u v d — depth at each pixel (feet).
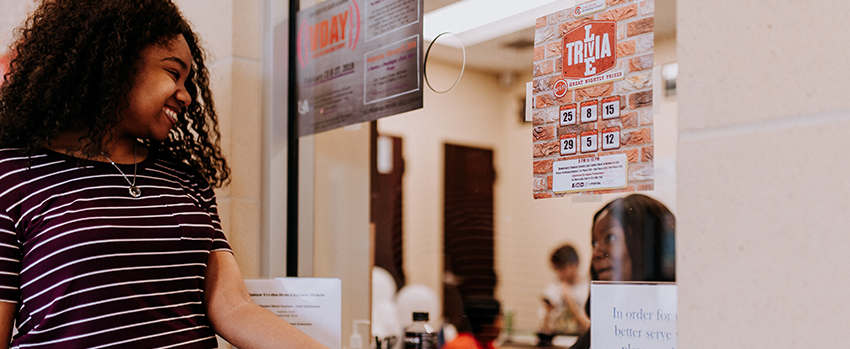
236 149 5.24
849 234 1.96
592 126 3.60
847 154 1.97
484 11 4.36
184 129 4.18
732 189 2.27
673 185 3.22
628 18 3.41
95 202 3.26
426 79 4.46
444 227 7.06
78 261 3.12
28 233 3.14
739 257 2.24
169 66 3.57
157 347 3.30
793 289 2.09
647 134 3.34
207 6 5.60
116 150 3.54
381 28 4.79
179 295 3.47
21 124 3.21
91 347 3.11
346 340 6.68
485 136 6.26
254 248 5.34
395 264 7.36
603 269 3.99
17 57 3.43
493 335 5.87
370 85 4.87
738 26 2.28
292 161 5.55
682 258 2.43
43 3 3.51
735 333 2.24
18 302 3.18
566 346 5.18
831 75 2.03
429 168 7.44
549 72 3.87
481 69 4.59
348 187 6.44
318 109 5.33
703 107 2.38
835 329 1.98
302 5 5.50
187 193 3.81
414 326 5.32
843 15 2.01
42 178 3.20
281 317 4.01
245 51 5.34
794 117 2.12
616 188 3.48
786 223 2.12
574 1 3.71
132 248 3.28
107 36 3.34
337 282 4.02
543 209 5.43
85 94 3.28
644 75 3.34
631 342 3.14
